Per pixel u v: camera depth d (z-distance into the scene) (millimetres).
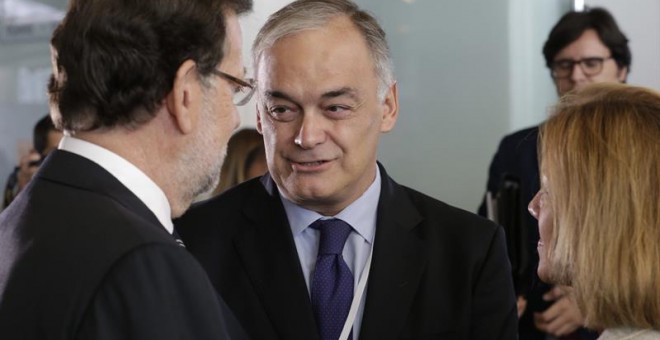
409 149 4461
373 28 1733
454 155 4383
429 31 4398
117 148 1240
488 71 4309
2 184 4543
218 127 1342
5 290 1120
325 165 1693
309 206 1780
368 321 1728
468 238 1836
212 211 1911
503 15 4270
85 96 1207
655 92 1409
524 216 2764
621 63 3307
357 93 1666
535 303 2854
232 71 1366
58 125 1264
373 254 1779
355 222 1793
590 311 1368
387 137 4500
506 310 1797
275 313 1746
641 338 1316
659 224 1301
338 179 1703
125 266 1091
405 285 1775
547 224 1494
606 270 1319
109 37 1207
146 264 1103
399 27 4438
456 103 4371
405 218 1852
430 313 1764
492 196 2979
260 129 1839
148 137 1260
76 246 1118
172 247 1142
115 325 1075
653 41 3998
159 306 1098
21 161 3547
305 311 1731
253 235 1842
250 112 4281
